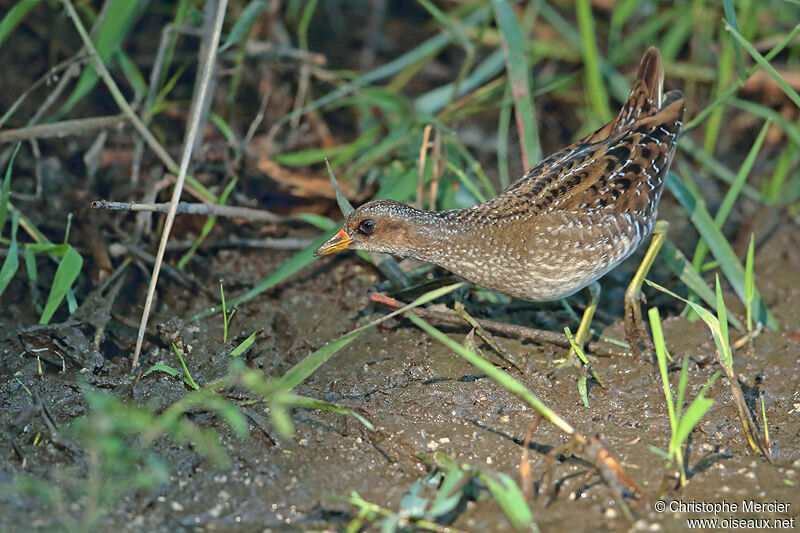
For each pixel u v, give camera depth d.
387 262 10.35
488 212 9.46
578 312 10.61
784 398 8.95
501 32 11.25
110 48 10.95
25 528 6.81
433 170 11.05
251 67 13.20
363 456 7.94
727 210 10.64
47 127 10.51
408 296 10.22
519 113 11.01
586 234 9.23
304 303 10.58
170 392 8.70
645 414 8.70
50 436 7.80
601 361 9.60
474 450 8.05
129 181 11.67
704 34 13.69
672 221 12.23
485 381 9.09
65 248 9.63
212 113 11.76
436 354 9.68
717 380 9.22
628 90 13.34
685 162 13.31
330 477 7.65
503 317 10.42
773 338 10.02
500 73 13.68
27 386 8.65
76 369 9.07
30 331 9.12
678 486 7.61
